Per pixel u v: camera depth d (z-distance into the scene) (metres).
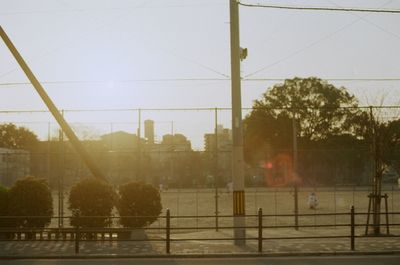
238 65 20.28
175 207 42.78
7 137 63.00
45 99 23.83
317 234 22.47
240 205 19.64
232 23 20.28
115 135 33.19
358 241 19.69
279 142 81.62
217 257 16.61
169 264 15.23
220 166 50.56
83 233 20.86
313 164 57.22
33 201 21.05
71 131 24.33
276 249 17.62
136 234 21.33
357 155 48.88
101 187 21.41
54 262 15.70
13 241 19.73
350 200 50.75
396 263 15.11
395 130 23.50
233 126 20.12
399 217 31.84
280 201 51.31
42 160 32.84
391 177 52.78
